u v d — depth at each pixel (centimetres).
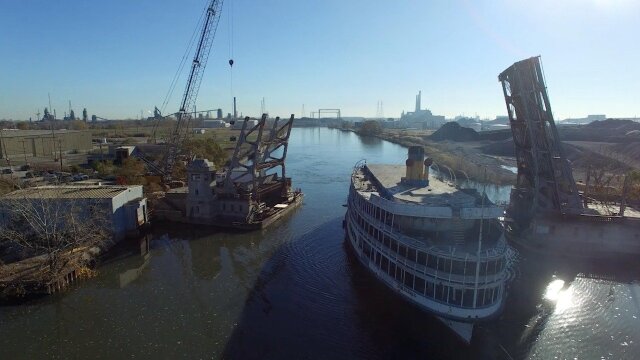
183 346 4338
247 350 4269
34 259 6031
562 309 5150
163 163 13100
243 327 4709
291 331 4625
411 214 4778
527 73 6844
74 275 5878
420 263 4588
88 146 17525
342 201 10825
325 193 11812
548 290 5669
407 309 4738
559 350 4306
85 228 6556
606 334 4603
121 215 7606
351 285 5769
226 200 8775
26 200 6531
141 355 4191
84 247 6494
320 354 4222
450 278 4331
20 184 8800
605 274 6219
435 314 4431
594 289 5709
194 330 4647
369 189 6638
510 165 16100
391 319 4888
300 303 5266
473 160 16812
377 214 5450
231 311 5081
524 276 6141
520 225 7819
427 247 4522
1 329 4656
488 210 4650
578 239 7000
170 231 8231
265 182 10675
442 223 4959
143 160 13400
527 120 7156
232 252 7144
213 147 15375
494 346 4366
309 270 6300
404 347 4366
